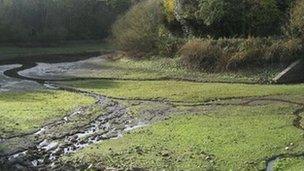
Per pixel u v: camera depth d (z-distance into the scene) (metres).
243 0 35.50
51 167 16.02
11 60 51.16
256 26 35.09
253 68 31.33
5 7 62.12
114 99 27.30
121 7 68.31
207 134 18.50
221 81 30.80
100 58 48.34
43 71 41.25
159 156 16.42
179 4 40.00
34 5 64.50
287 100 23.91
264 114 21.28
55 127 21.16
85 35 67.19
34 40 63.44
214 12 36.44
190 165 15.45
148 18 43.16
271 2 34.41
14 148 18.31
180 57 36.19
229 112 22.16
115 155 16.81
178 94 27.45
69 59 50.69
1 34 61.12
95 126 21.44
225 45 33.69
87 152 17.41
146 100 26.61
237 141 17.42
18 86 33.16
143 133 19.38
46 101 26.73
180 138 18.25
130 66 39.53
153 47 41.28
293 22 31.72
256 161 15.47
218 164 15.43
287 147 16.45
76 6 67.12
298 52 30.70
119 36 45.44
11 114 23.31
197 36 38.69
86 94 29.22
